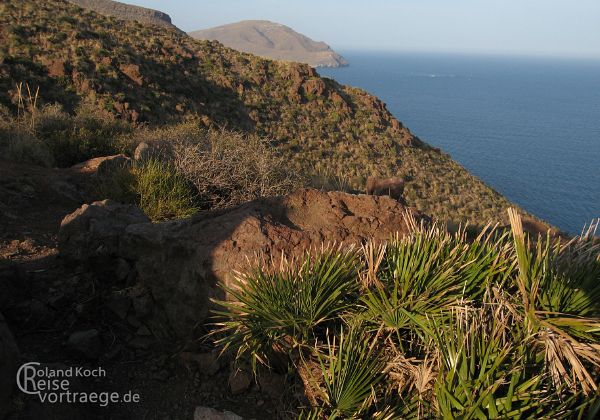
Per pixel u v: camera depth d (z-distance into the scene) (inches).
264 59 1689.2
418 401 122.4
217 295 165.2
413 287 148.1
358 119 1563.7
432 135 7175.2
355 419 122.3
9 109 808.9
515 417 110.3
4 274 173.9
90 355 160.2
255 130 1261.1
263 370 149.8
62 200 316.2
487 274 148.5
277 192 363.6
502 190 4338.1
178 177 329.7
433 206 1183.6
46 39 1110.4
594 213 3772.1
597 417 116.6
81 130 503.5
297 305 146.1
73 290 190.1
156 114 1077.1
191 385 154.6
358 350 133.6
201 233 176.4
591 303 137.4
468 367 121.9
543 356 126.5
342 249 177.0
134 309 179.0
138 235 182.4
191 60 1464.1
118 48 1240.2
